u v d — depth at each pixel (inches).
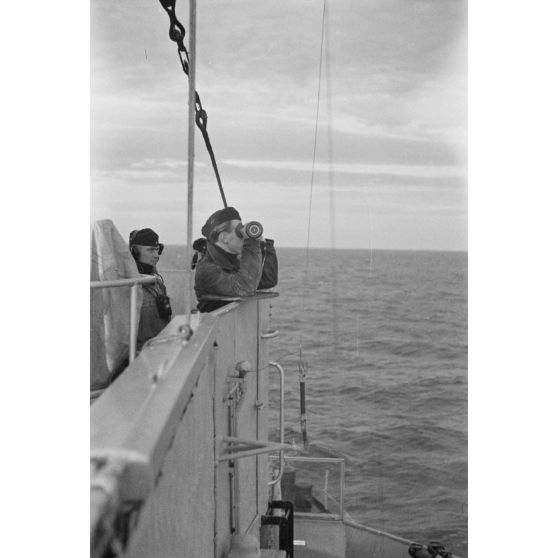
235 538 147.2
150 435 55.0
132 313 99.2
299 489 214.7
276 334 185.9
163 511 76.0
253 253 152.7
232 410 144.9
